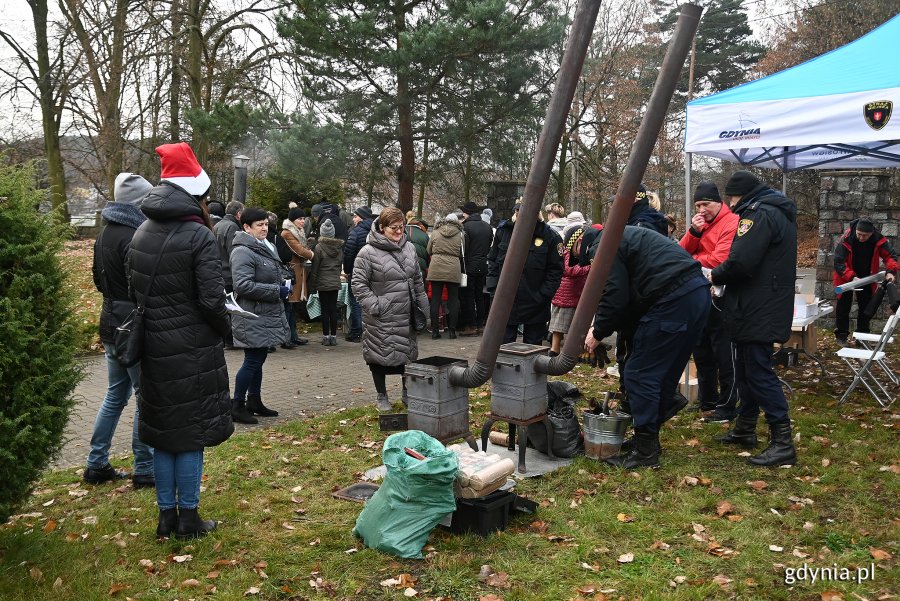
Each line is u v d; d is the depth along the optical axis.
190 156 3.81
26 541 3.83
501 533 3.92
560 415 5.23
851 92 5.89
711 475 4.82
